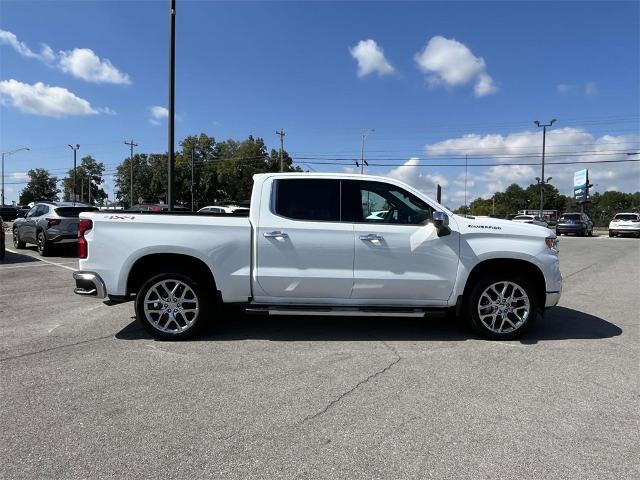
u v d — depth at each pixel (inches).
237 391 162.7
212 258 214.7
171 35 549.6
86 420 140.6
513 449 126.6
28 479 111.3
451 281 219.9
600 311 293.9
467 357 200.5
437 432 135.6
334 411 148.3
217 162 3762.3
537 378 177.2
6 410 146.8
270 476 113.7
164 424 138.7
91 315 267.3
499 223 226.7
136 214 219.5
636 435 134.6
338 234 215.8
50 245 568.7
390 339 225.8
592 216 2452.0
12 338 222.1
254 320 259.4
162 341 218.8
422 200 223.8
